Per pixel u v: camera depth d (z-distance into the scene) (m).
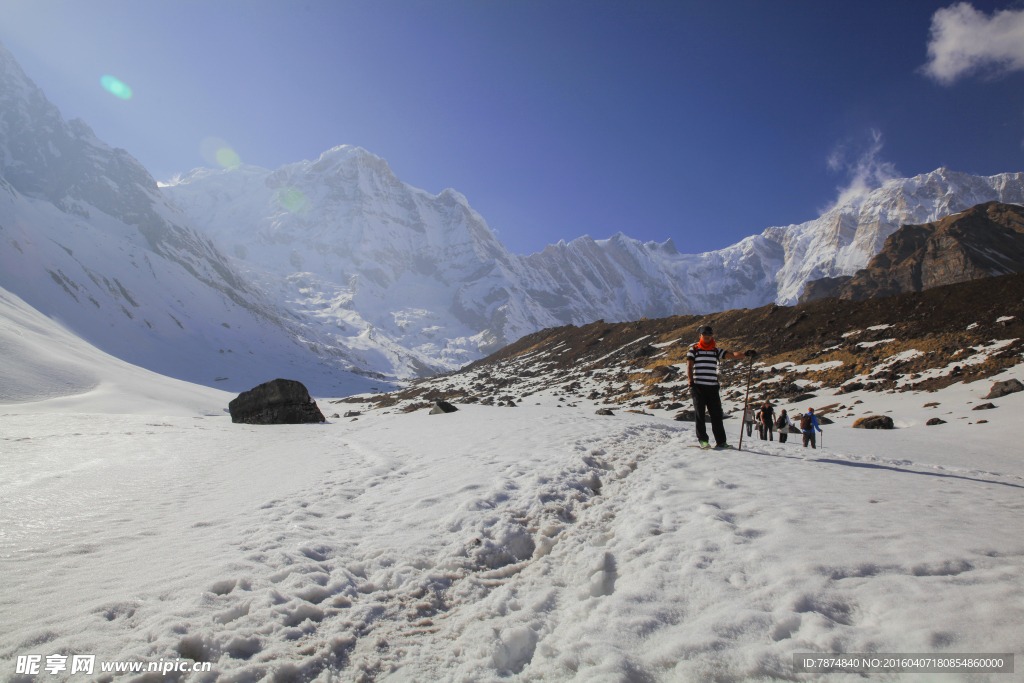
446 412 22.67
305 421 23.80
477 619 3.29
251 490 6.96
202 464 9.58
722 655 2.36
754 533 3.87
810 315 55.31
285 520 5.18
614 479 6.76
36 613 3.07
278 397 23.61
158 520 5.39
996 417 21.36
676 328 75.44
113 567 3.89
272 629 3.01
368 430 16.17
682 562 3.48
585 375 67.88
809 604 2.67
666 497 5.29
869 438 18.97
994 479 7.09
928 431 20.70
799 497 4.91
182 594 3.36
